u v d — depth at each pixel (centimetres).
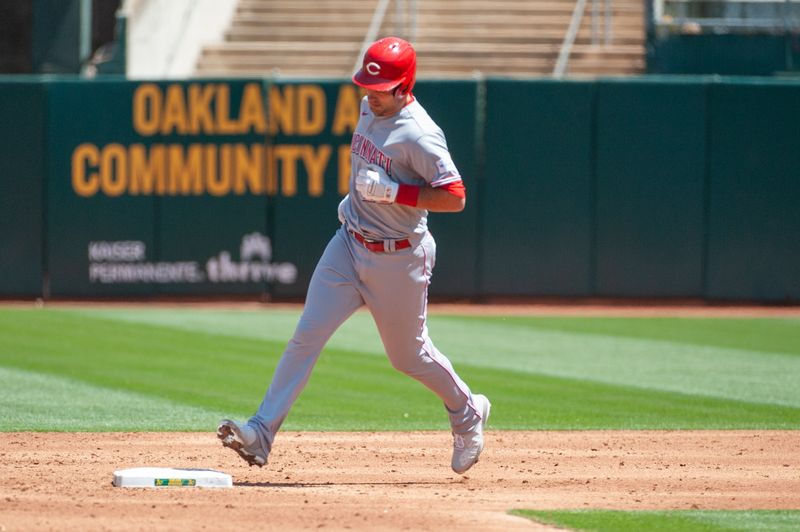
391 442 2745
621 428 2967
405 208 2056
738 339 4878
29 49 8206
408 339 2155
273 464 2453
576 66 7169
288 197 6041
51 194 6094
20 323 5191
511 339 4816
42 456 2502
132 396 3375
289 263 6072
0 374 3769
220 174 6053
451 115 5953
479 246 6009
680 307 6009
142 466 2406
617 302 6034
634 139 5938
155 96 6056
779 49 7038
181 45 7288
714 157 5956
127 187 6081
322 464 2462
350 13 7731
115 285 6119
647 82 5925
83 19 7856
